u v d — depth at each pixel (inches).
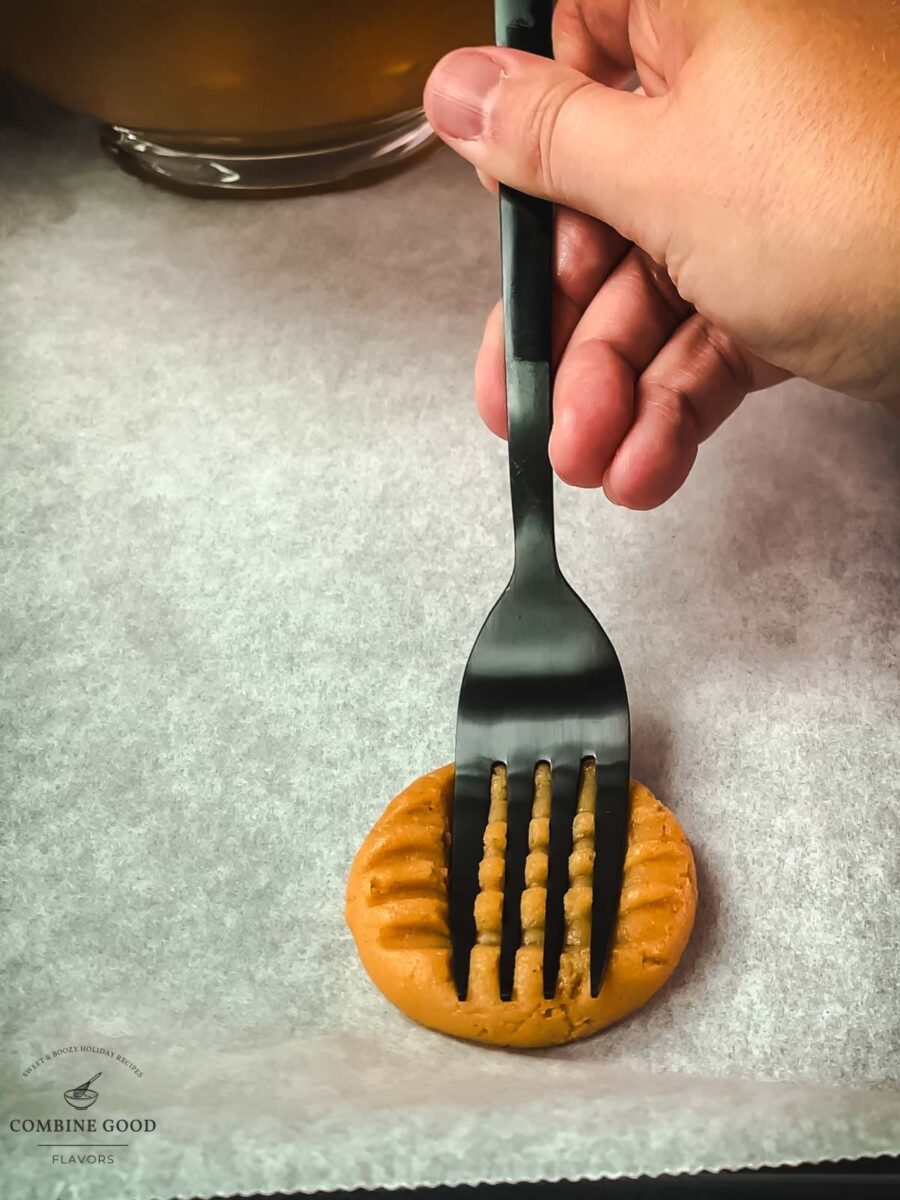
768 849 8.4
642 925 7.6
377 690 9.3
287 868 8.4
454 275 12.1
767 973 7.8
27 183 13.0
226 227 12.6
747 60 7.2
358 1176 6.3
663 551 10.1
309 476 10.6
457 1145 6.5
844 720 9.1
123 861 8.4
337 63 11.0
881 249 7.1
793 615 9.7
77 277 12.1
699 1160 6.4
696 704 9.2
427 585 9.9
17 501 10.4
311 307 11.8
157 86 11.2
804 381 11.3
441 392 11.2
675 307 9.3
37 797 8.7
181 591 9.9
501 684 8.1
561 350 9.3
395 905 7.6
